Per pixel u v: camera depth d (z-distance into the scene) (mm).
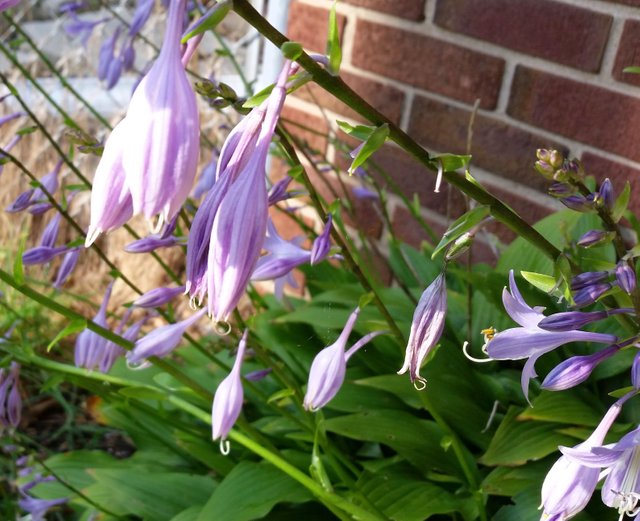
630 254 338
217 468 583
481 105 731
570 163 334
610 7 626
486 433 551
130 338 508
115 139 250
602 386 583
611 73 643
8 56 582
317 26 831
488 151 741
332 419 536
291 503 559
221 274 256
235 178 265
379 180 835
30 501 625
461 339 640
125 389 475
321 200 684
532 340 335
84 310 1021
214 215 264
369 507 469
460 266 713
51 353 912
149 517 569
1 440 605
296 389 499
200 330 970
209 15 252
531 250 595
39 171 1107
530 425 513
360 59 808
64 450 825
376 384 560
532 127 705
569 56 661
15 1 266
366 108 297
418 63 763
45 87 1228
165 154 238
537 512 473
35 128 538
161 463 649
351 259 408
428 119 774
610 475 324
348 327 410
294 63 289
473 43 720
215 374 669
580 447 329
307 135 877
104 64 709
